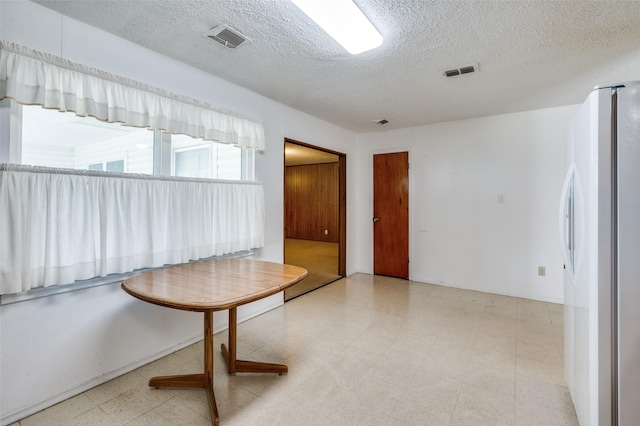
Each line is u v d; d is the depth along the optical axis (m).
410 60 2.41
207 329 1.85
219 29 2.00
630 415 1.27
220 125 2.68
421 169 4.53
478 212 4.10
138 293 1.66
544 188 3.69
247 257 3.11
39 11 1.74
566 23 1.90
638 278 1.26
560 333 2.79
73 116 1.95
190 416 1.73
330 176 9.22
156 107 2.22
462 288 4.23
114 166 2.15
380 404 1.83
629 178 1.26
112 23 1.93
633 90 1.26
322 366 2.25
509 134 3.88
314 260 6.24
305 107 3.64
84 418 1.70
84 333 1.94
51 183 1.75
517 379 2.08
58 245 1.77
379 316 3.21
